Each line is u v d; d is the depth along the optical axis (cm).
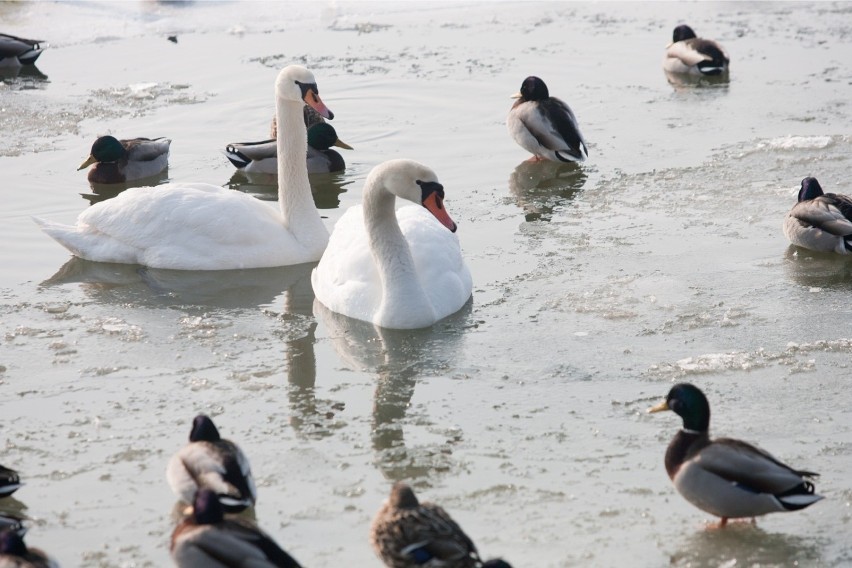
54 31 2700
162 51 2538
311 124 2061
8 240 1608
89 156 1827
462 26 2723
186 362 1234
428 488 969
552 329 1293
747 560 862
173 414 1113
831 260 1474
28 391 1166
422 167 1268
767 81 2262
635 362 1202
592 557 866
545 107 1877
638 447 1030
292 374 1205
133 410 1123
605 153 1911
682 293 1375
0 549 791
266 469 1005
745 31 2656
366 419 1099
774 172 1784
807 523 910
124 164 1836
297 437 1064
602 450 1026
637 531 902
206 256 1492
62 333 1309
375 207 1299
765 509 859
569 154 1830
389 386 1170
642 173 1809
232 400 1143
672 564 856
